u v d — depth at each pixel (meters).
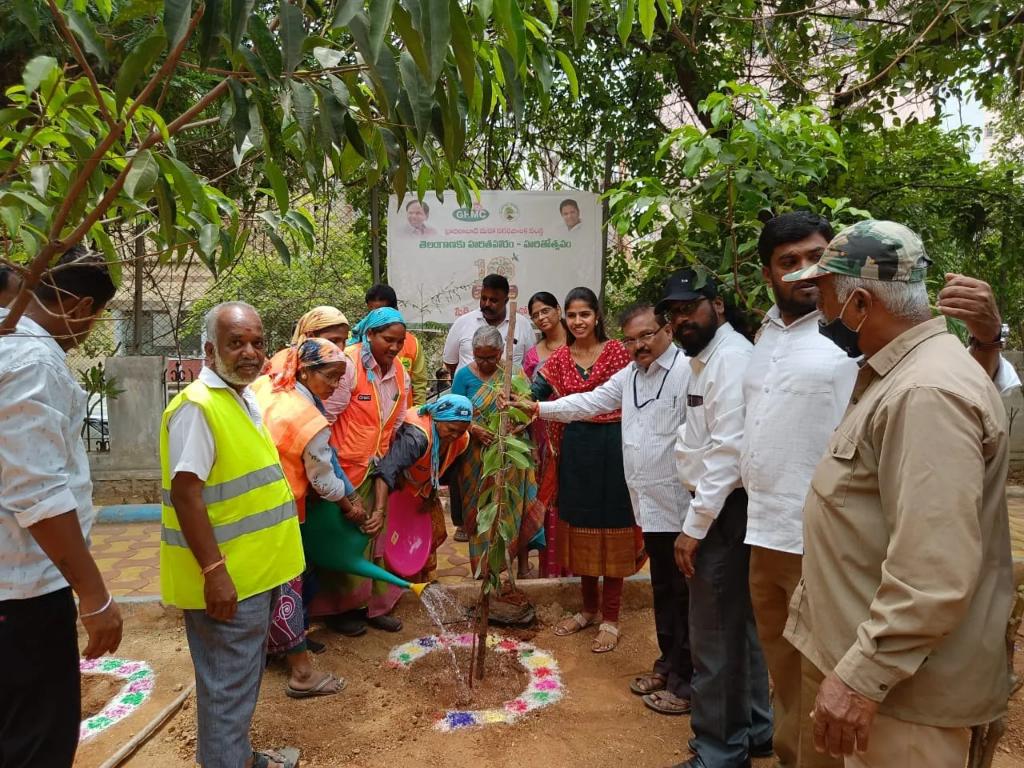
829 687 1.49
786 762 2.34
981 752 1.69
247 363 2.18
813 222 2.15
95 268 1.92
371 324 3.58
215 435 2.14
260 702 3.05
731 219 3.02
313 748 2.73
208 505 2.15
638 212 3.41
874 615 1.45
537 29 2.04
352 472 3.45
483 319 5.43
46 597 1.84
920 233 6.21
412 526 3.87
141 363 6.23
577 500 3.49
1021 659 3.39
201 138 5.62
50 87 1.55
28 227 1.77
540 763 2.65
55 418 1.73
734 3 5.28
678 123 7.10
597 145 6.77
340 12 1.16
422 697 3.12
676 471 2.96
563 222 6.33
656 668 3.19
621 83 6.66
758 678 2.72
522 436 3.88
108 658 3.42
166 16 1.13
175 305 6.69
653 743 2.78
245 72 1.57
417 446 3.56
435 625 3.84
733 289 3.47
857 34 5.95
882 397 1.57
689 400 2.63
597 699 3.12
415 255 6.31
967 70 5.63
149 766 2.61
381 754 2.70
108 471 6.26
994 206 6.60
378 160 1.76
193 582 2.17
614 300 7.02
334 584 3.56
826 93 5.75
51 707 1.88
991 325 1.98
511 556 3.89
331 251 6.75
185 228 2.03
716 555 2.44
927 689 1.48
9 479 1.67
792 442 2.15
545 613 3.99
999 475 1.49
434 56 1.16
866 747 1.45
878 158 5.99
